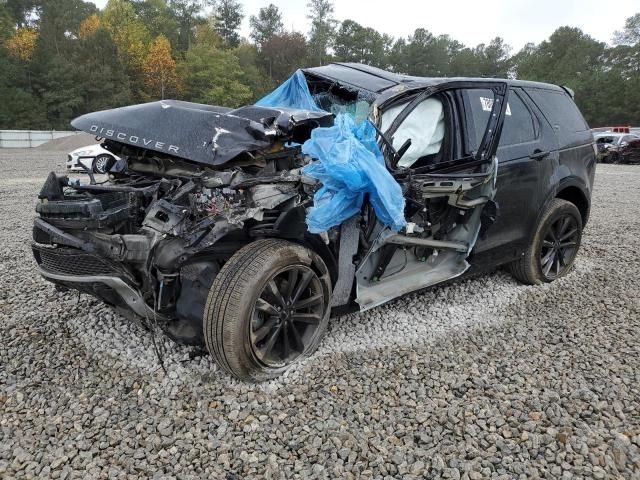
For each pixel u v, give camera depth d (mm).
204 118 3111
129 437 2422
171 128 3100
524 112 4391
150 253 2629
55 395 2770
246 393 2787
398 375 3023
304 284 2984
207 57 65375
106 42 58062
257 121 3133
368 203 3129
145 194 2842
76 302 4023
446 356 3289
